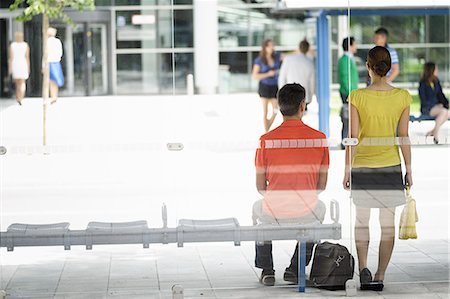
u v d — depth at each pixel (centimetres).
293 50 3027
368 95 887
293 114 885
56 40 1445
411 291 868
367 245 880
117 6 2688
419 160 1120
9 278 856
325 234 880
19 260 858
